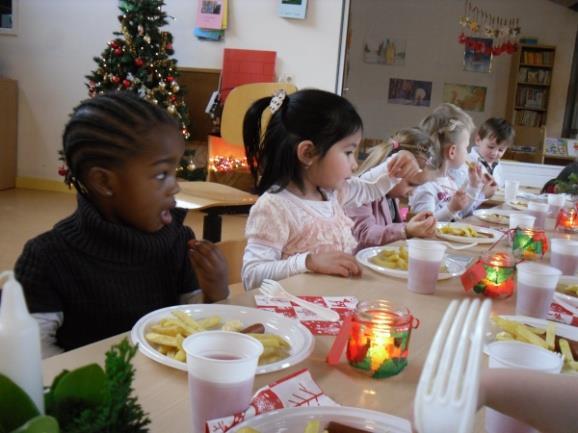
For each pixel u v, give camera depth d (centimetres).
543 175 573
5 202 536
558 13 788
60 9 584
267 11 530
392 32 841
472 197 266
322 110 158
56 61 596
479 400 57
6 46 606
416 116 857
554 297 125
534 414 56
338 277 132
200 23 544
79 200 110
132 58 507
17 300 39
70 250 108
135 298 115
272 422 61
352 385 76
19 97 610
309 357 84
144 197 106
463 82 838
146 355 79
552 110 800
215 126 537
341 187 197
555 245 154
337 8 514
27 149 616
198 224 505
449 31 828
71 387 41
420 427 46
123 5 524
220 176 520
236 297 111
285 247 162
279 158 164
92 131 102
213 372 60
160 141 104
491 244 192
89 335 111
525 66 798
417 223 195
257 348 64
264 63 533
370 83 859
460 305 53
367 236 202
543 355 70
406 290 124
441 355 49
